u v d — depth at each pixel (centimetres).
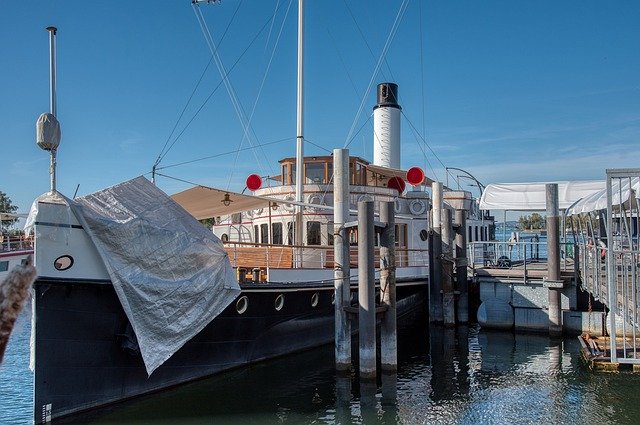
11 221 4428
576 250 1781
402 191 2164
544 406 1053
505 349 1587
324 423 979
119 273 980
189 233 1085
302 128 1733
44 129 947
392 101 2606
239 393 1134
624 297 1162
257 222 1886
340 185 1318
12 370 1487
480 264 2739
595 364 1227
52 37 1034
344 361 1281
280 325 1379
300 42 1750
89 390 992
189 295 1065
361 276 1230
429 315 2005
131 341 1019
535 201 2734
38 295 919
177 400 1087
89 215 962
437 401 1098
